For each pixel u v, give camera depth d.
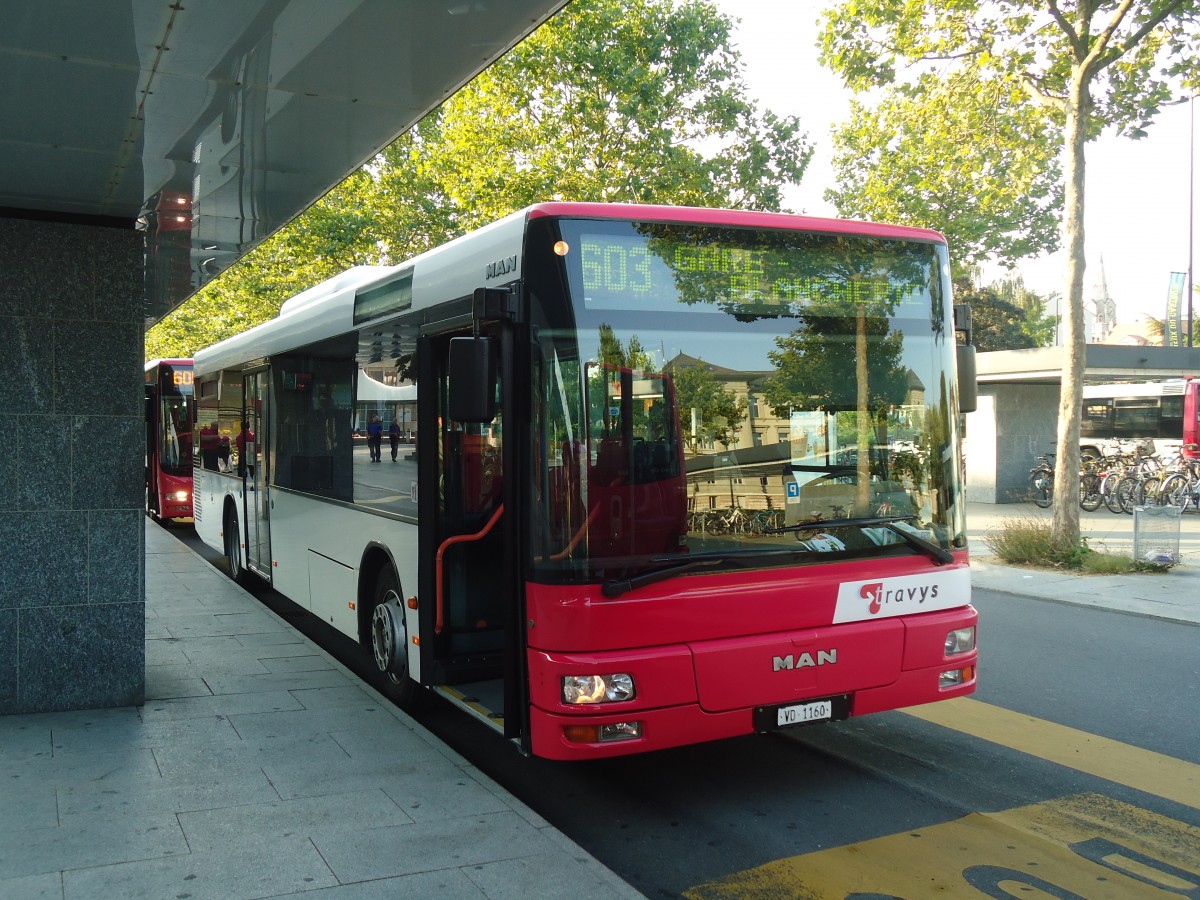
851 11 15.31
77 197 6.57
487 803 4.96
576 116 20.64
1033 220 32.12
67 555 6.53
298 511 9.27
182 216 8.12
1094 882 4.44
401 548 6.70
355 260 26.09
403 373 6.66
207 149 6.16
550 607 4.73
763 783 5.76
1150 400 26.80
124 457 6.63
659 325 4.99
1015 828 5.06
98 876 4.13
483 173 20.45
